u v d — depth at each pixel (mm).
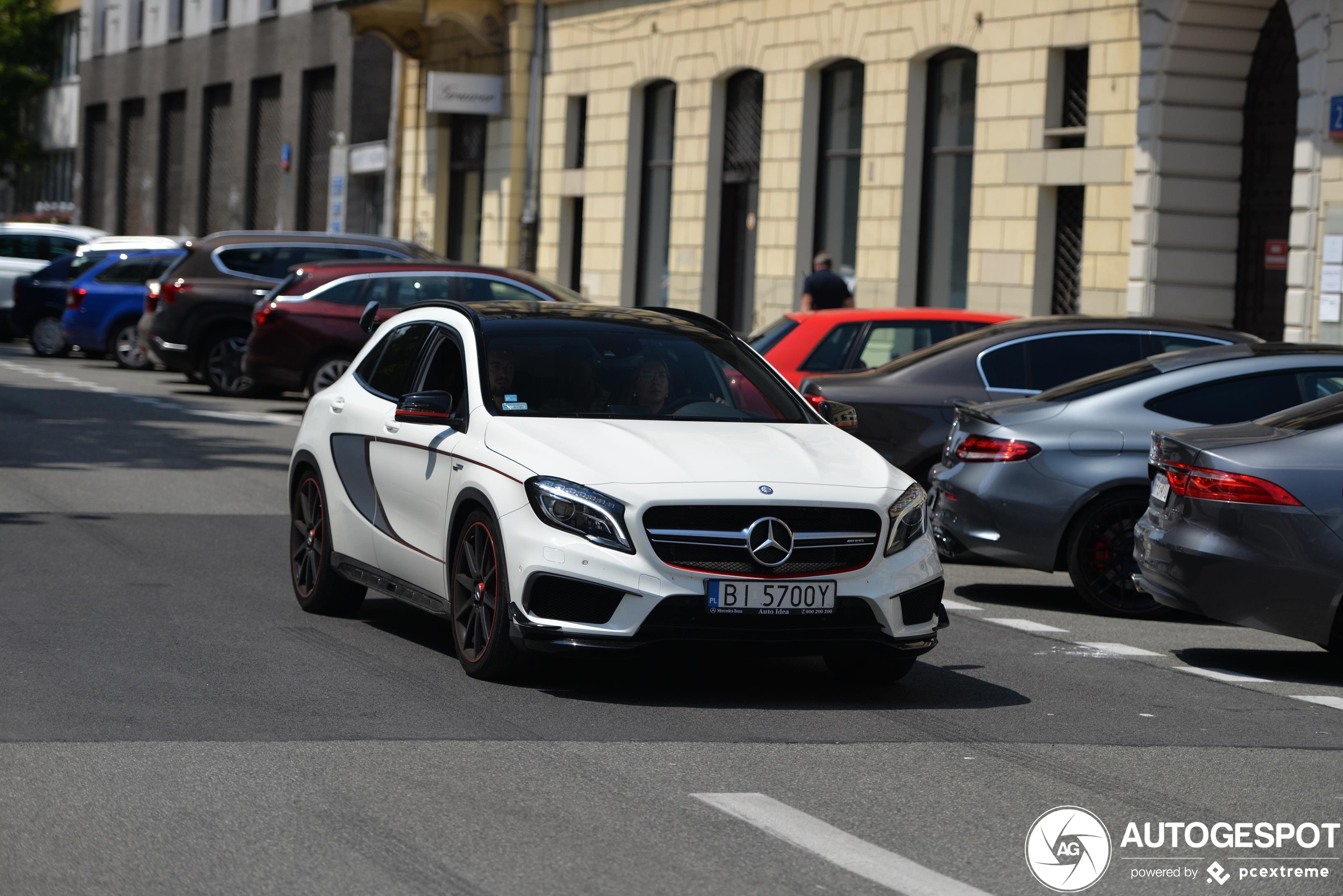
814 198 31688
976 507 12148
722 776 7125
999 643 10742
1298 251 22000
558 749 7484
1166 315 24453
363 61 50250
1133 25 24656
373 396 10336
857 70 30828
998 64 26969
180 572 12031
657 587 8148
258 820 6293
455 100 40031
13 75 70188
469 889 5602
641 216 36969
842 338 16109
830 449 9047
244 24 57719
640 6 36062
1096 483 11820
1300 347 12133
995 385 14156
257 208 57469
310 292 24234
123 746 7301
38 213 77812
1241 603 9664
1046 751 7824
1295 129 23922
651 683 9008
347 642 9820
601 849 6062
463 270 24375
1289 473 9578
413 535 9508
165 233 64938
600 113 37562
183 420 23156
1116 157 24938
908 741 7918
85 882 5582
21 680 8500
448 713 8117
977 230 27422
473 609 8930
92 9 70812
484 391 9266
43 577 11602
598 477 8328
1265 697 9367
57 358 36094
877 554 8477
